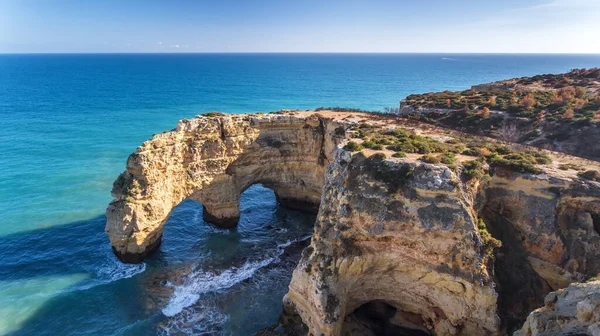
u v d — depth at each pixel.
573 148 38.06
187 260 37.41
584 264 24.56
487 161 29.38
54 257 36.66
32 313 29.20
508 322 23.69
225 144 41.62
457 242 23.64
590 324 14.76
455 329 24.86
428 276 25.02
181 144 38.41
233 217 44.12
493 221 27.42
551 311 17.41
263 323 29.14
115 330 27.95
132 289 32.62
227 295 32.31
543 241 25.86
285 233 43.56
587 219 25.27
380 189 25.84
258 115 45.06
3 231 40.91
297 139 45.72
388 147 30.92
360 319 28.50
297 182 47.56
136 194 34.91
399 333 27.89
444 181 24.66
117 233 35.16
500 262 25.77
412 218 24.59
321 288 25.27
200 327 28.56
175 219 45.66
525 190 27.23
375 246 26.02
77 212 46.16
